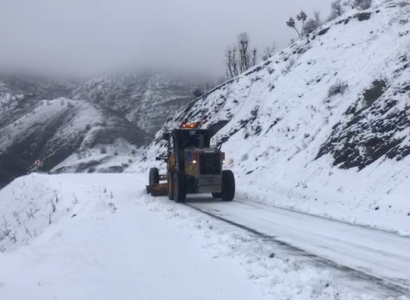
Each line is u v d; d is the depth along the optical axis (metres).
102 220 14.89
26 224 20.16
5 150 138.50
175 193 18.44
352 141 19.61
